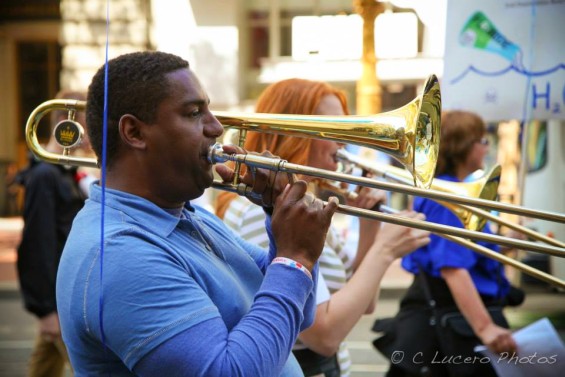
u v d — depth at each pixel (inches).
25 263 186.1
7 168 947.3
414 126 98.5
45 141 794.8
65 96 190.7
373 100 443.8
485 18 203.0
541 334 161.3
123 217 85.4
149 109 86.6
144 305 78.7
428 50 627.8
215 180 95.7
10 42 950.4
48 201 186.1
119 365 83.0
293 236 87.0
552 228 408.5
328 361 128.0
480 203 96.2
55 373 201.5
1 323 415.8
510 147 498.9
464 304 162.4
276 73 684.1
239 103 673.6
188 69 90.2
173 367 77.3
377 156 376.8
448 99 205.8
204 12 658.2
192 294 80.7
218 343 78.6
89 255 81.8
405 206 490.6
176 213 91.6
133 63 88.2
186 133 87.3
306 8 671.1
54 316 187.5
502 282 174.6
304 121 101.7
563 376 159.0
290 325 82.7
